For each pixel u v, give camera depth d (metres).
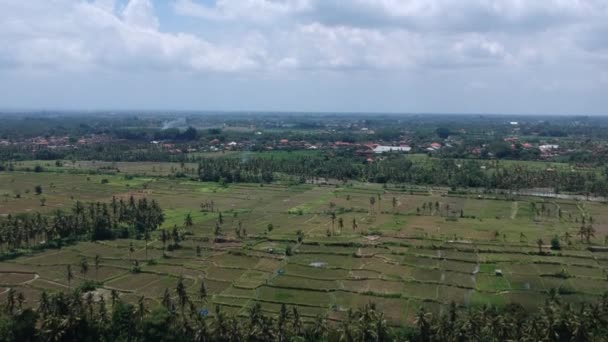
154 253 177.50
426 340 108.56
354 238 191.75
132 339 111.31
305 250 178.50
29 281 150.12
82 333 111.19
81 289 134.38
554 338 104.00
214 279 151.50
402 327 115.88
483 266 161.50
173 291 141.62
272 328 109.12
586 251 174.62
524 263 163.50
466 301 133.88
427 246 180.62
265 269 159.62
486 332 105.31
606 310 113.31
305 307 130.75
